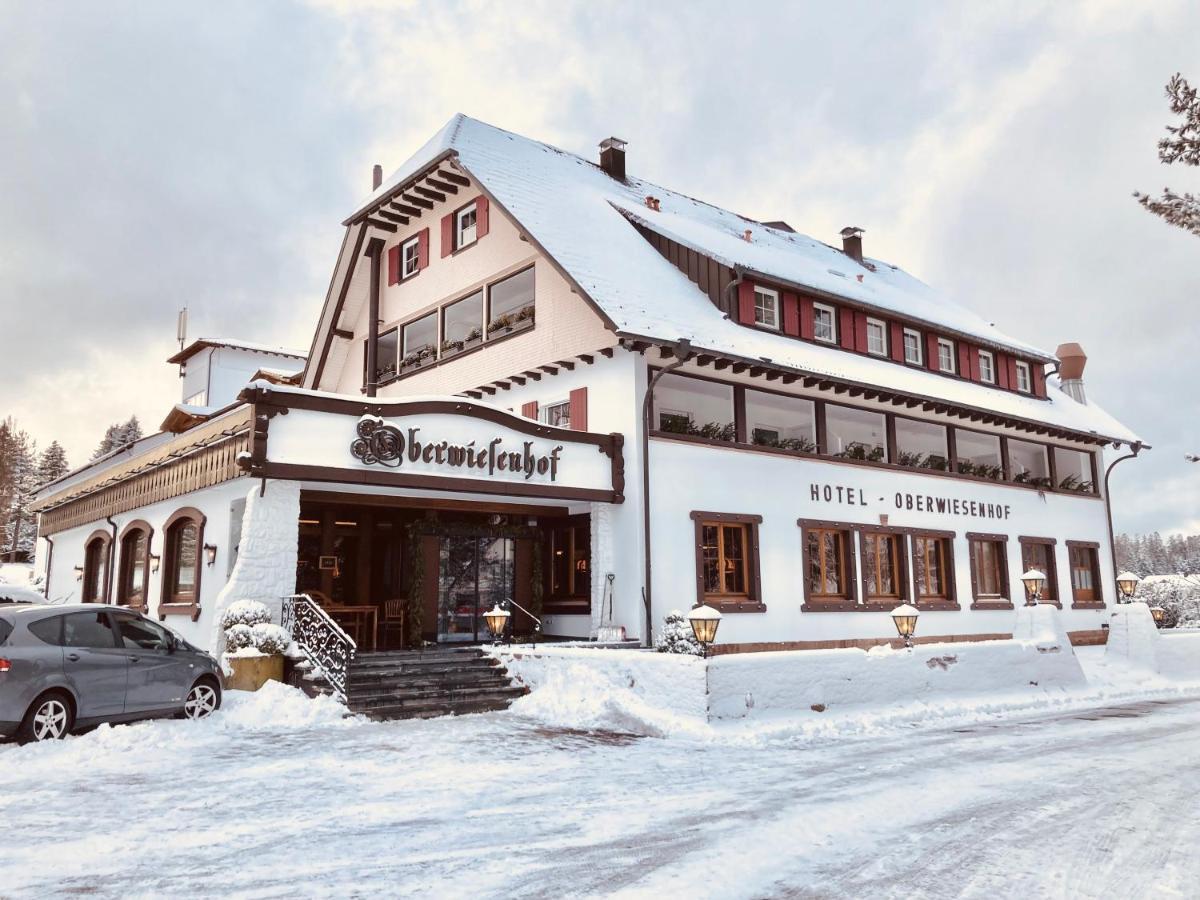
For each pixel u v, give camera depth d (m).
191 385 35.97
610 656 13.21
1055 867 6.10
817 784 8.74
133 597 19.56
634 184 26.58
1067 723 13.47
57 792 8.20
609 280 18.31
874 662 13.89
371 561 18.91
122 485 20.31
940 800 8.05
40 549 33.81
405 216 24.59
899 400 22.05
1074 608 27.33
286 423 14.16
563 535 19.61
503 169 21.27
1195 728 12.95
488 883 5.74
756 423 23.45
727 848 6.51
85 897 5.47
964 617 23.56
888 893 5.57
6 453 54.19
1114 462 29.50
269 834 6.86
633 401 17.70
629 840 6.73
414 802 7.91
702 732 11.41
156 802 7.84
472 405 16.11
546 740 11.25
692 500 18.19
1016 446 28.48
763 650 18.69
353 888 5.64
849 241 33.59
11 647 10.02
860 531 21.28
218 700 12.18
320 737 11.22
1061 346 33.22
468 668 14.88
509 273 21.00
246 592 13.84
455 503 17.62
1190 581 35.53
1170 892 5.60
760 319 21.06
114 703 10.82
